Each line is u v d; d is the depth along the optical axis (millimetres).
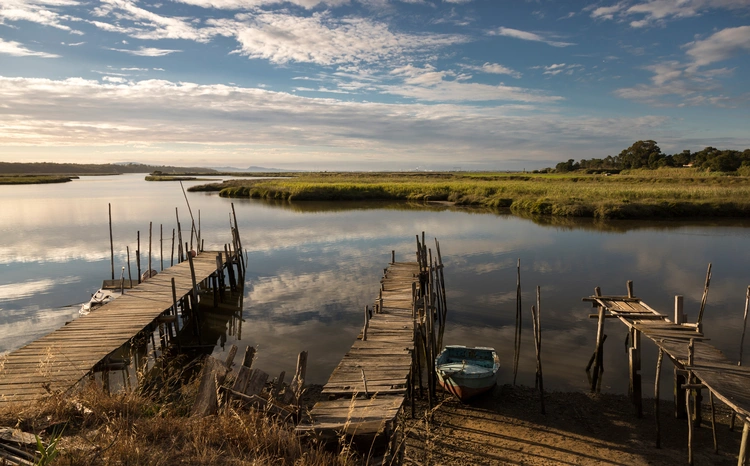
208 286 23875
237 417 6617
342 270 25891
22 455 5652
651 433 10328
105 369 11195
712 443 9914
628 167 144000
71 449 5699
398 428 9852
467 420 10984
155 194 77625
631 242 32406
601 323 12602
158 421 6793
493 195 58000
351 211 52438
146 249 32125
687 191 49188
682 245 31156
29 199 67188
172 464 5836
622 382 12688
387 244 32719
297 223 43219
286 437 6637
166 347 15461
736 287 21484
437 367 12398
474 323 17234
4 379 9906
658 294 20453
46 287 22547
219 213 50844
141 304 16141
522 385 12594
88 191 85438
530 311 18516
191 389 9664
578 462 9320
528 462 9312
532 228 39062
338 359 14234
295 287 22750
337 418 7938
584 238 34125
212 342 16141
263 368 13672
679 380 10820
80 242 34188
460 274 24328
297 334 16500
